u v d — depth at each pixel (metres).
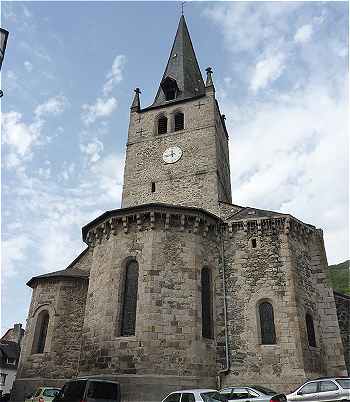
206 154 27.81
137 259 19.75
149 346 17.36
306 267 21.94
